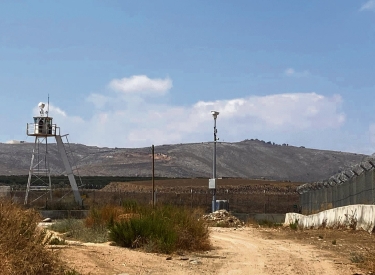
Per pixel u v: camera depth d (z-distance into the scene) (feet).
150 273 45.55
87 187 295.28
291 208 212.64
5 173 602.44
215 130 159.12
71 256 49.52
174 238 63.57
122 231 65.31
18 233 39.83
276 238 92.68
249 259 58.85
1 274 34.17
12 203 44.83
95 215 86.07
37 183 325.62
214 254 63.72
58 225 91.91
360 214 94.99
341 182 112.47
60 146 200.23
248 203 227.20
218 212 144.25
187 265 51.90
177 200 213.87
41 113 200.03
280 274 46.91
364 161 93.40
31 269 36.52
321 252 66.90
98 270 44.42
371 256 55.88
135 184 302.66
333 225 104.32
